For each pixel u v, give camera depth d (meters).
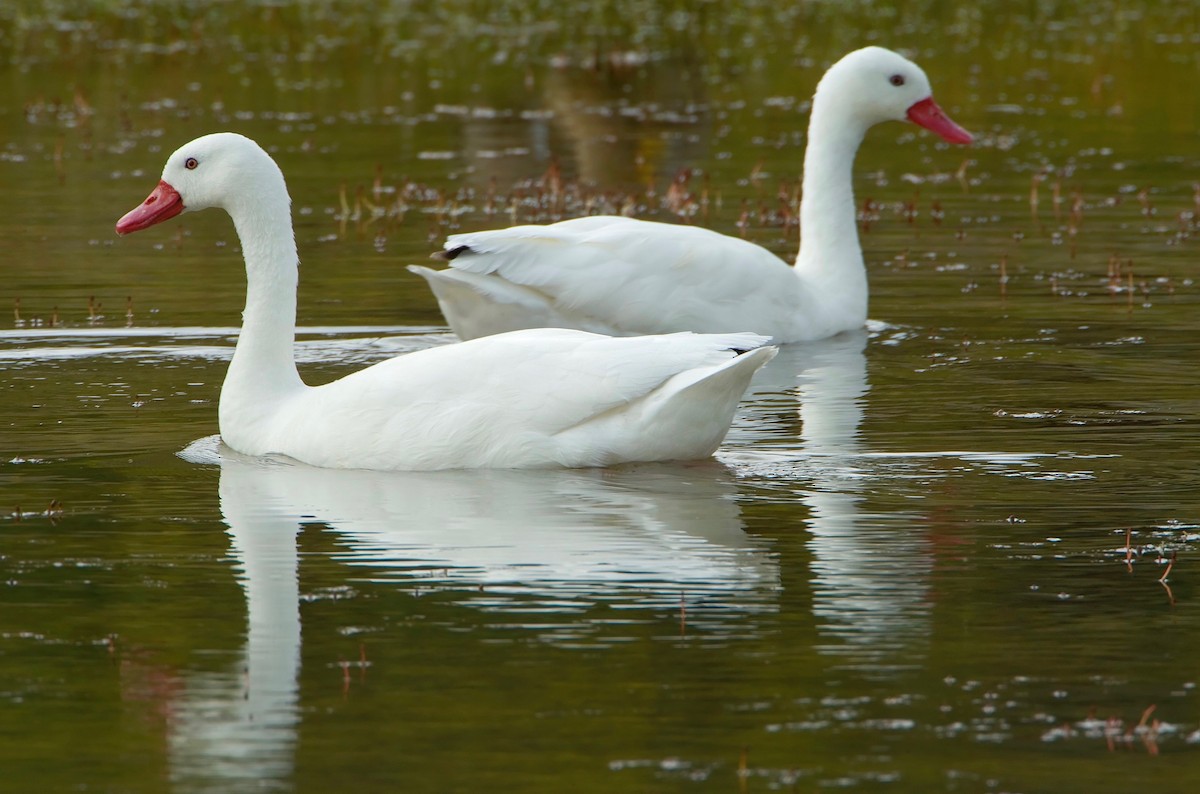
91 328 17.97
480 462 12.56
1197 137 31.78
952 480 12.25
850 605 9.66
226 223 25.09
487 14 54.28
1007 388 15.30
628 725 8.12
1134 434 13.52
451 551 10.62
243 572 10.27
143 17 51.66
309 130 32.75
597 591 9.90
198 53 44.38
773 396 15.19
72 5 53.97
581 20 52.59
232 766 7.74
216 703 8.38
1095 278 20.56
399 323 18.42
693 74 41.09
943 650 8.99
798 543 10.76
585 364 12.52
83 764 7.78
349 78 40.28
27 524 11.28
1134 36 47.31
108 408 14.81
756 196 26.41
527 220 24.36
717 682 8.59
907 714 8.23
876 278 20.91
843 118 19.69
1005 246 22.67
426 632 9.26
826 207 19.11
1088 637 9.16
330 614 9.55
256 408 13.40
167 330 17.92
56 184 26.69
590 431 12.49
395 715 8.25
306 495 11.96
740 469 12.57
